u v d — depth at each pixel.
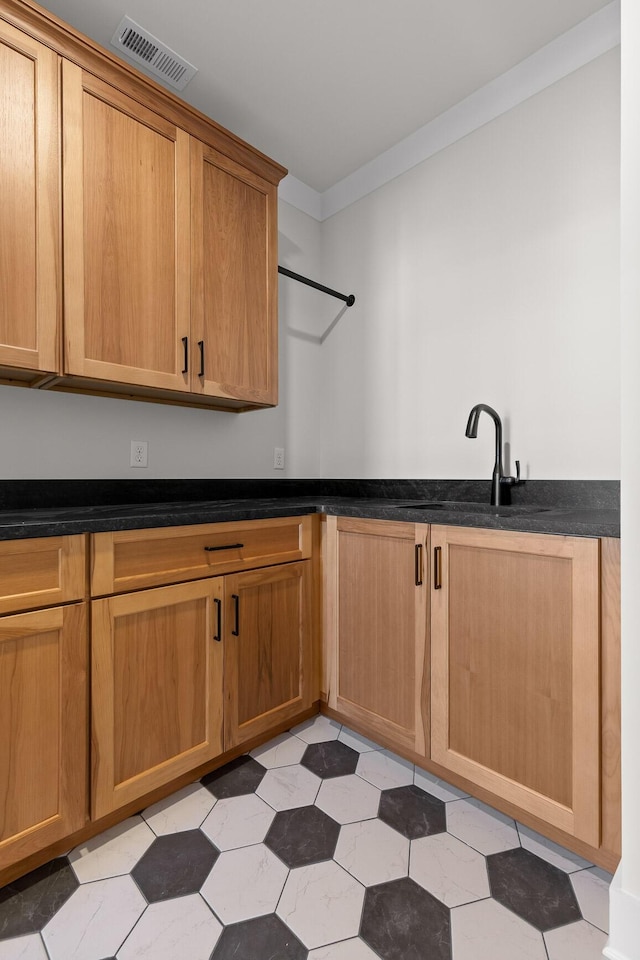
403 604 1.64
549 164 1.84
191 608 1.52
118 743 1.34
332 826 1.37
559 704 1.26
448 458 2.16
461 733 1.47
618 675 1.16
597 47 1.71
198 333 1.77
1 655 1.13
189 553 1.52
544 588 1.29
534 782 1.31
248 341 1.95
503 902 1.13
